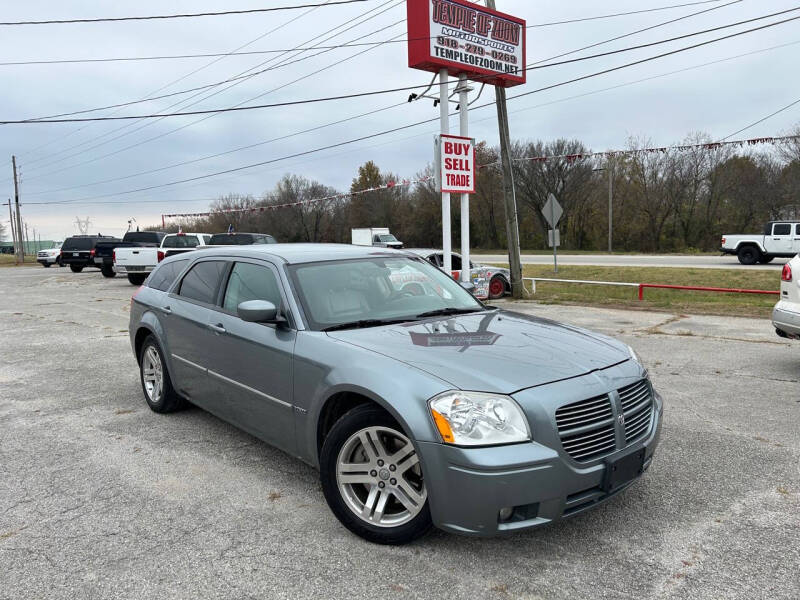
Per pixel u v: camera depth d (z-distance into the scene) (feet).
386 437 9.99
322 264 13.56
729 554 9.55
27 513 11.38
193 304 15.64
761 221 151.23
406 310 13.11
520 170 185.88
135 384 21.75
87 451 14.69
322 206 232.94
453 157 39.65
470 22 39.78
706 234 162.20
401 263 14.79
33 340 31.60
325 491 10.50
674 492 11.87
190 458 14.12
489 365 9.82
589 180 180.65
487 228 200.64
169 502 11.76
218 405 14.51
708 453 13.93
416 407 9.21
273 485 12.53
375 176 237.45
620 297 50.93
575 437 9.25
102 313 43.57
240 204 236.84
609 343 11.82
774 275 60.54
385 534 9.85
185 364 15.78
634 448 9.94
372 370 9.96
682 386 20.02
